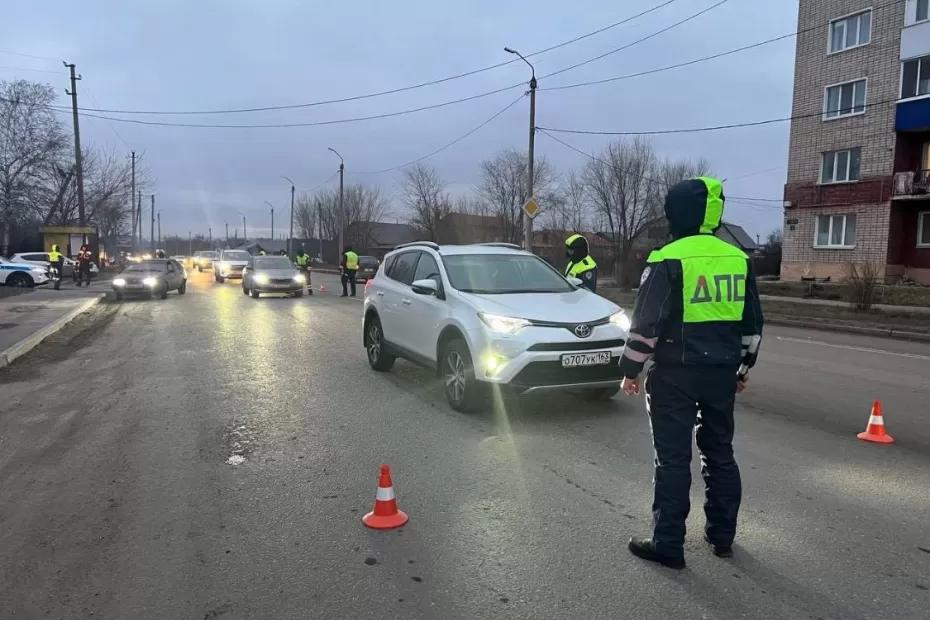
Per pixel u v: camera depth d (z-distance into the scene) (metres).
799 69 28.14
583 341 5.96
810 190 27.89
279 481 4.60
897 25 24.45
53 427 5.98
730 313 3.33
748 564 3.42
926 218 24.78
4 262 26.92
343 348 10.75
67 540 3.67
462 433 5.78
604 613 2.95
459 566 3.38
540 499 4.28
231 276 33.81
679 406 3.37
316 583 3.21
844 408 6.85
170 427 5.98
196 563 3.41
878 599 3.08
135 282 21.27
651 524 3.90
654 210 37.12
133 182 50.44
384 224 77.62
